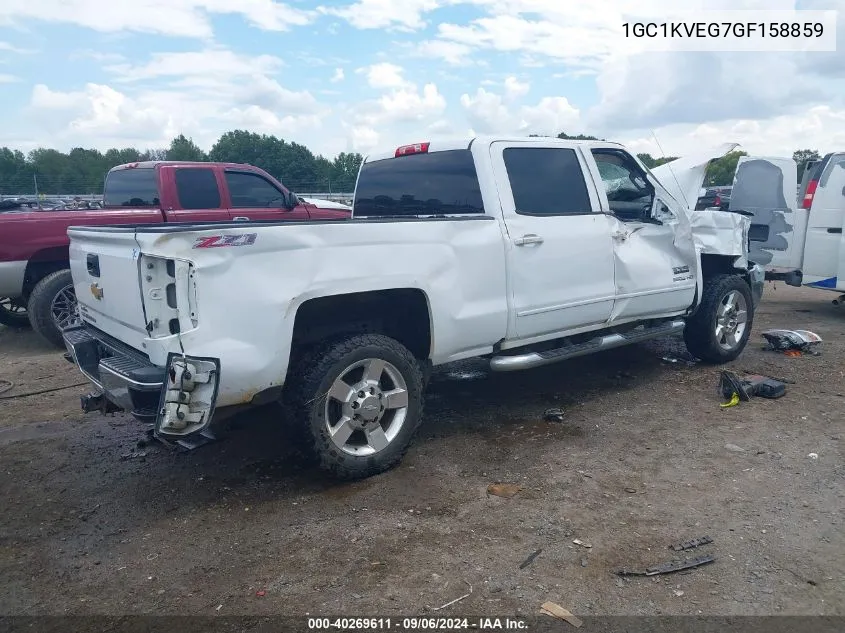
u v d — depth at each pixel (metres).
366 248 3.84
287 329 3.58
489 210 4.55
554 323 4.89
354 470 3.94
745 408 5.21
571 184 5.05
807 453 4.33
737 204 9.59
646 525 3.46
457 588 2.96
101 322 4.16
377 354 3.93
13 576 3.15
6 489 4.07
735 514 3.55
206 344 3.33
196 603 2.90
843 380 5.91
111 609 2.88
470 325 4.37
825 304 10.20
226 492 3.95
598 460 4.29
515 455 4.39
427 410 5.32
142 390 3.33
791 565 3.09
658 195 5.60
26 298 8.01
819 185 8.72
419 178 5.13
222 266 3.35
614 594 2.89
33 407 5.64
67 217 7.64
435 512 3.64
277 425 4.99
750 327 6.64
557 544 3.29
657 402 5.40
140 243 3.32
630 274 5.34
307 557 3.23
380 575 3.07
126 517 3.69
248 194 8.95
